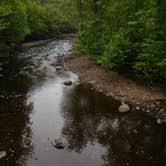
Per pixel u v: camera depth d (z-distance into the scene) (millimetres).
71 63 38375
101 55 33031
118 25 31641
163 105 21312
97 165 14484
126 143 16641
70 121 19703
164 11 21406
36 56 43844
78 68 35312
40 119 19922
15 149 15805
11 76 31438
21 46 53750
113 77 28734
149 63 22859
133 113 20641
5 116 20078
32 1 75188
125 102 22719
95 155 15438
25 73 32938
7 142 16484
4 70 34156
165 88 23984
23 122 19266
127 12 29734
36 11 67188
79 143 16719
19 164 14430
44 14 73750
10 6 42469
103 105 22469
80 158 15125
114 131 18125
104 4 35188
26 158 14992
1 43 42438
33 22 64562
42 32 70438
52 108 22078
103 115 20609
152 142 16688
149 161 14781
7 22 42531
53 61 40125
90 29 36562
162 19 21750
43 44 58500
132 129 18328
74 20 46625
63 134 17828
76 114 20906
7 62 38875
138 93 23953
